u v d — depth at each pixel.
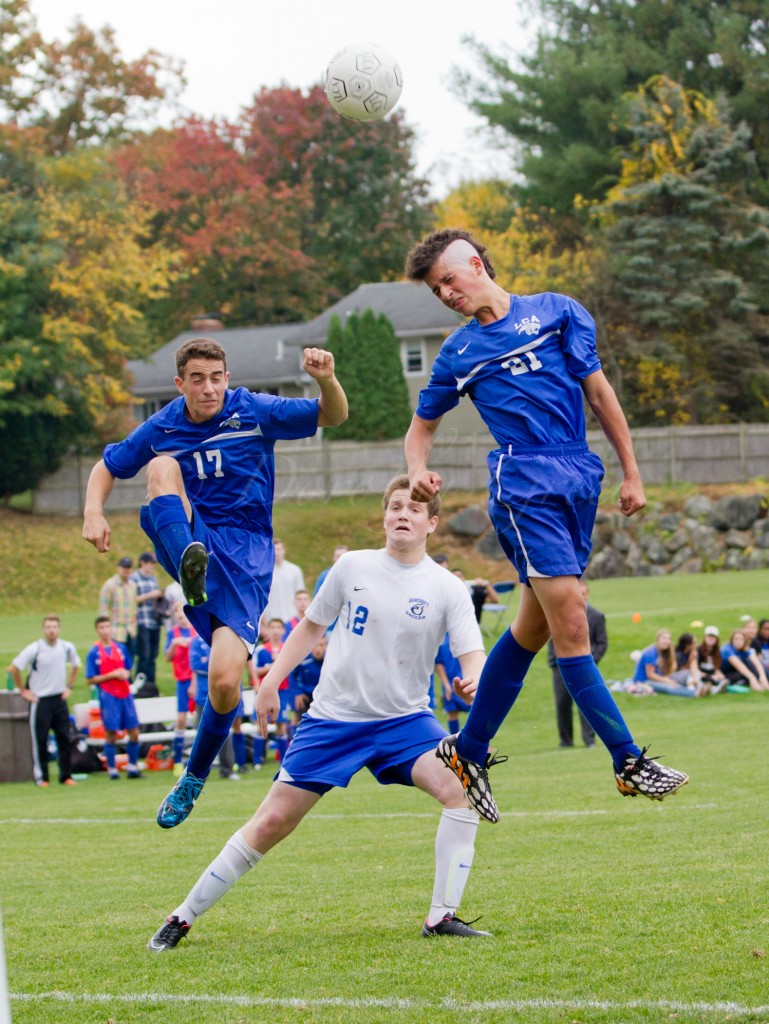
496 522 9.98
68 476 89.50
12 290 84.25
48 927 12.05
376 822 20.00
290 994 8.86
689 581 68.75
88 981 9.60
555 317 9.99
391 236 139.50
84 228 88.88
